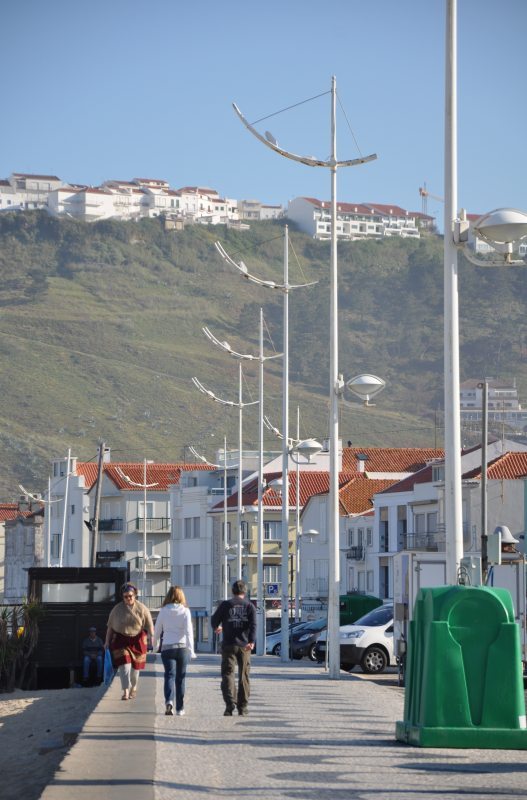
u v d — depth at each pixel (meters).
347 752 38.41
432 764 35.66
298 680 82.38
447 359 56.22
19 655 107.44
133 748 38.25
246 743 40.94
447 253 56.62
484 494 153.12
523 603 84.00
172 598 52.06
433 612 39.56
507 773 33.97
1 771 44.97
